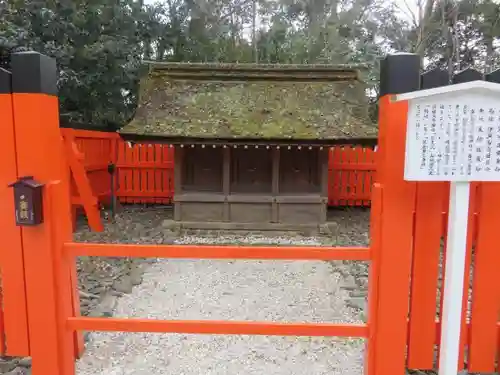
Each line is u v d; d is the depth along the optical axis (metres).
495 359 3.12
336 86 8.49
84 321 2.87
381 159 2.71
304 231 8.02
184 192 8.16
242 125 7.54
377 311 2.73
